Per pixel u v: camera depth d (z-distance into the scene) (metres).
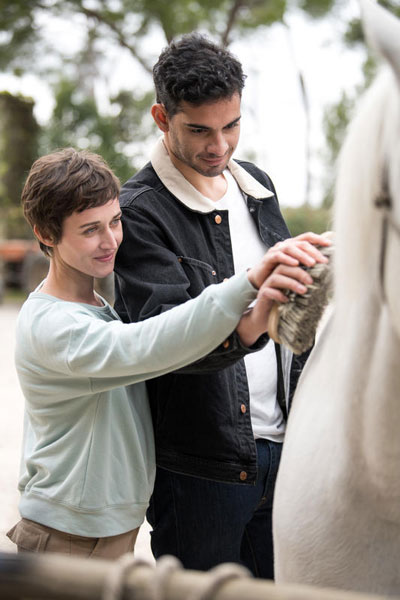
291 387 1.50
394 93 0.77
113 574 0.74
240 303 1.11
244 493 1.46
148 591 0.73
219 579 0.71
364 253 0.84
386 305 0.85
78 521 1.33
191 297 1.39
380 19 0.73
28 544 1.36
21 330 1.37
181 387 1.41
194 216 1.44
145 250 1.37
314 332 1.04
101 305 1.47
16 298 13.10
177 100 1.32
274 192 1.61
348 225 0.85
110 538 1.36
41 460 1.38
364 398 0.92
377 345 0.89
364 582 1.00
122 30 11.74
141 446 1.40
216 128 1.33
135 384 1.44
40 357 1.33
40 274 12.84
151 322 1.18
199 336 1.13
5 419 4.36
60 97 14.20
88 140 14.16
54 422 1.38
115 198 1.36
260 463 1.47
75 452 1.36
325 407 1.06
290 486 1.07
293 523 1.06
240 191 1.53
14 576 0.77
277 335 1.06
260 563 1.61
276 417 1.49
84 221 1.33
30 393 1.38
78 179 1.32
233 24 11.17
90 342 1.24
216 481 1.43
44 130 14.48
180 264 1.39
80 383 1.31
